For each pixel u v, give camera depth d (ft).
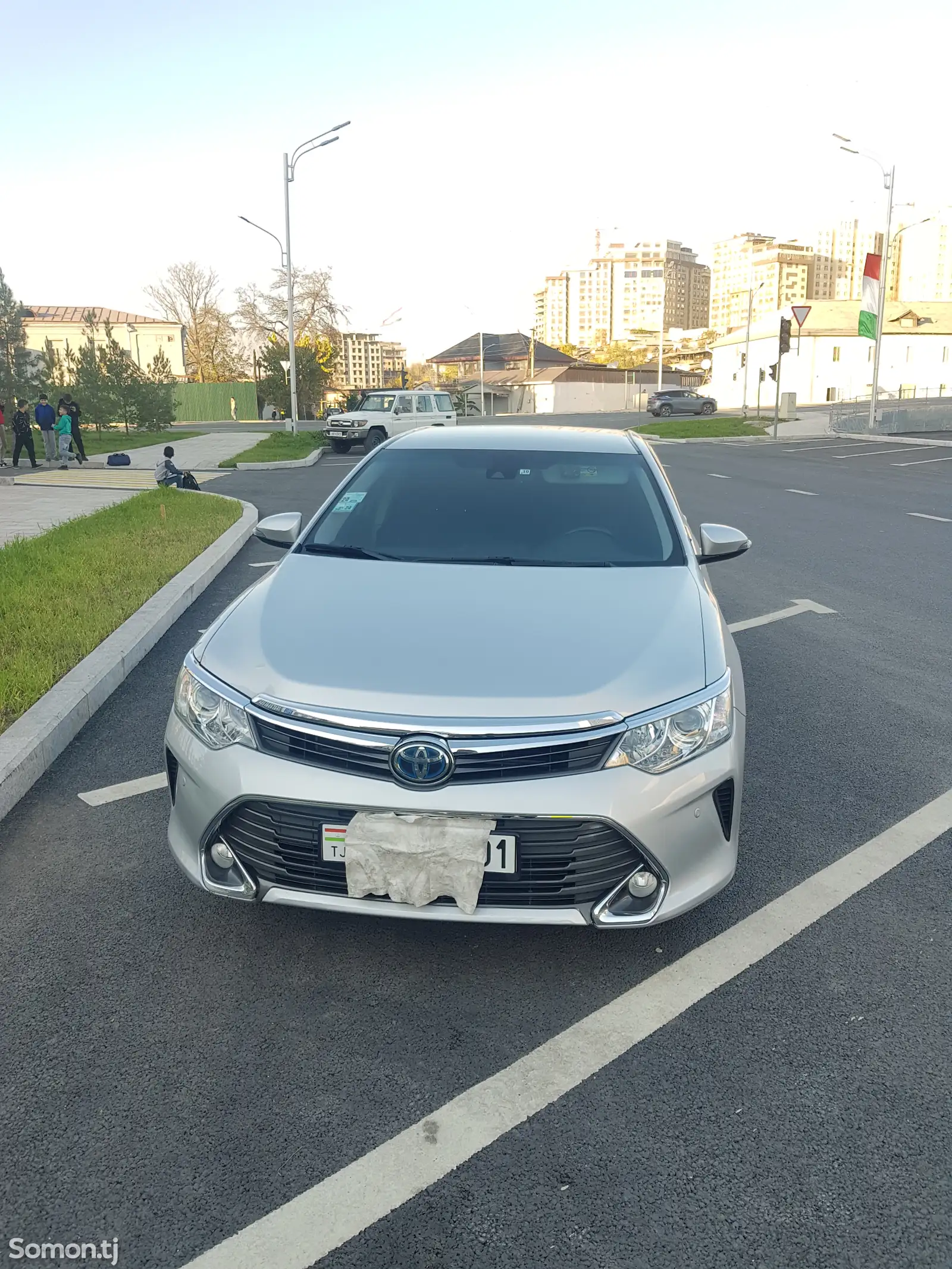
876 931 10.33
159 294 254.88
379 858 8.46
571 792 8.43
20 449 70.38
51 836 12.30
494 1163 7.18
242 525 36.76
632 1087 7.98
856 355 237.66
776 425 115.75
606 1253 6.43
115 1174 7.05
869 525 40.93
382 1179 7.03
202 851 9.21
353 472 14.55
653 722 8.76
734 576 29.66
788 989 9.30
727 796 9.34
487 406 276.21
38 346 216.33
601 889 8.69
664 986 9.32
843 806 13.39
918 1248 6.49
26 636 18.99
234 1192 6.90
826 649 21.43
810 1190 6.95
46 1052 8.33
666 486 14.12
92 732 15.83
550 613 10.28
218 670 9.48
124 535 32.22
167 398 113.09
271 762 8.74
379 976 9.45
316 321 232.53
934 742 15.81
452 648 9.44
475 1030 8.68
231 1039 8.52
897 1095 7.89
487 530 12.75
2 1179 6.98
